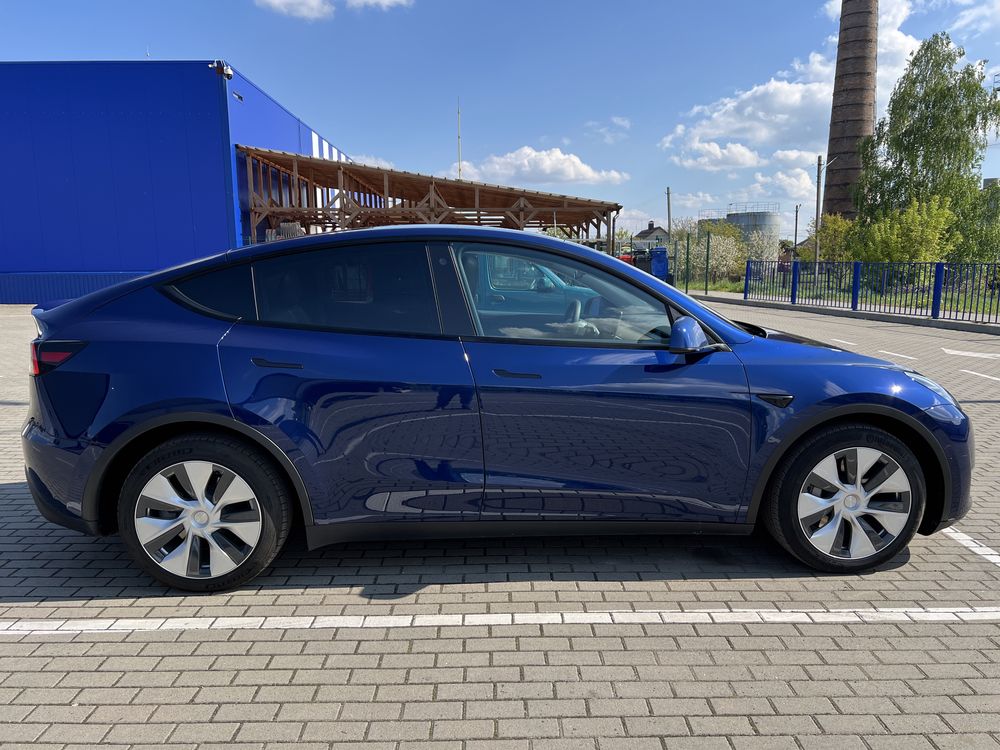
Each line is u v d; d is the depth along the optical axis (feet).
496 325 10.09
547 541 11.93
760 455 10.07
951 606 9.66
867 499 10.36
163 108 63.36
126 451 9.87
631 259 102.68
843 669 8.13
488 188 73.36
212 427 9.84
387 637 8.87
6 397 24.79
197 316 9.98
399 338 9.95
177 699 7.57
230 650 8.57
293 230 69.67
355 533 10.10
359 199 98.37
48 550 11.59
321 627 9.12
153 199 64.69
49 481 9.78
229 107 64.23
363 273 10.15
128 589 10.19
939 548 11.71
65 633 8.96
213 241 65.46
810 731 7.02
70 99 62.80
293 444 9.62
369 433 9.77
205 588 9.93
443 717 7.25
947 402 10.41
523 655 8.45
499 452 9.89
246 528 9.81
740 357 10.17
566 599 9.89
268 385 9.60
